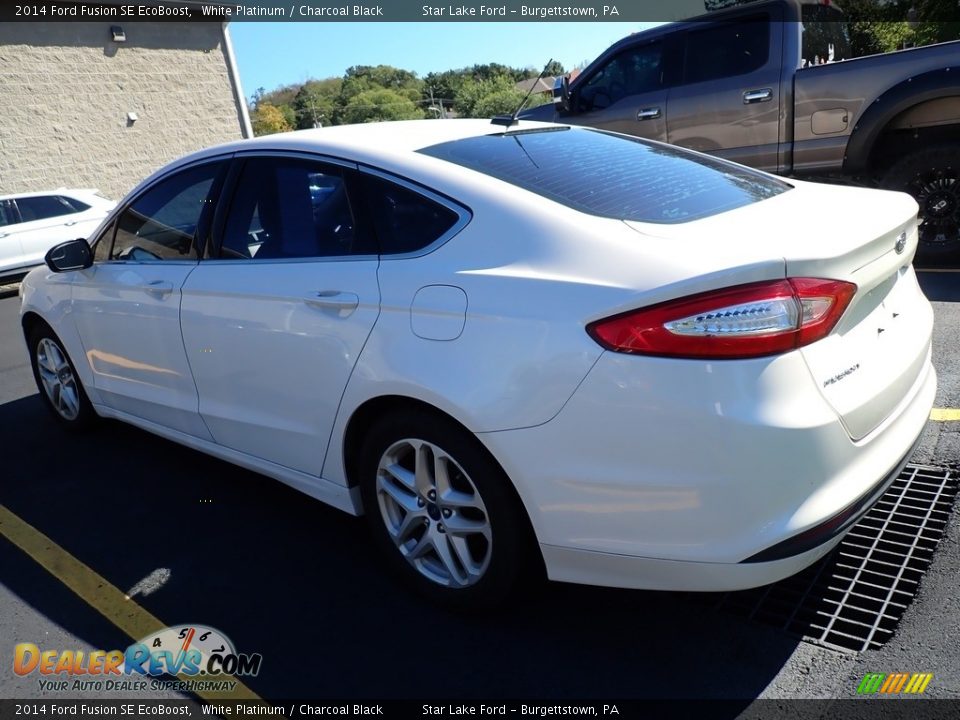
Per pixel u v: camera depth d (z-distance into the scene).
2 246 11.31
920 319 2.74
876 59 6.07
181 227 3.48
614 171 2.81
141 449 4.36
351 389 2.69
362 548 3.18
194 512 3.59
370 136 3.03
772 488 2.04
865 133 6.16
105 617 2.86
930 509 3.02
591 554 2.28
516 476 2.31
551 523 2.31
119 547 3.33
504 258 2.41
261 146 3.22
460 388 2.36
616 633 2.55
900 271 2.76
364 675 2.46
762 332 2.02
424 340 2.47
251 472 3.97
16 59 14.96
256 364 3.06
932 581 2.62
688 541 2.13
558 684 2.36
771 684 2.27
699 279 2.03
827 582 2.69
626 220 2.39
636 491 2.15
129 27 16.45
